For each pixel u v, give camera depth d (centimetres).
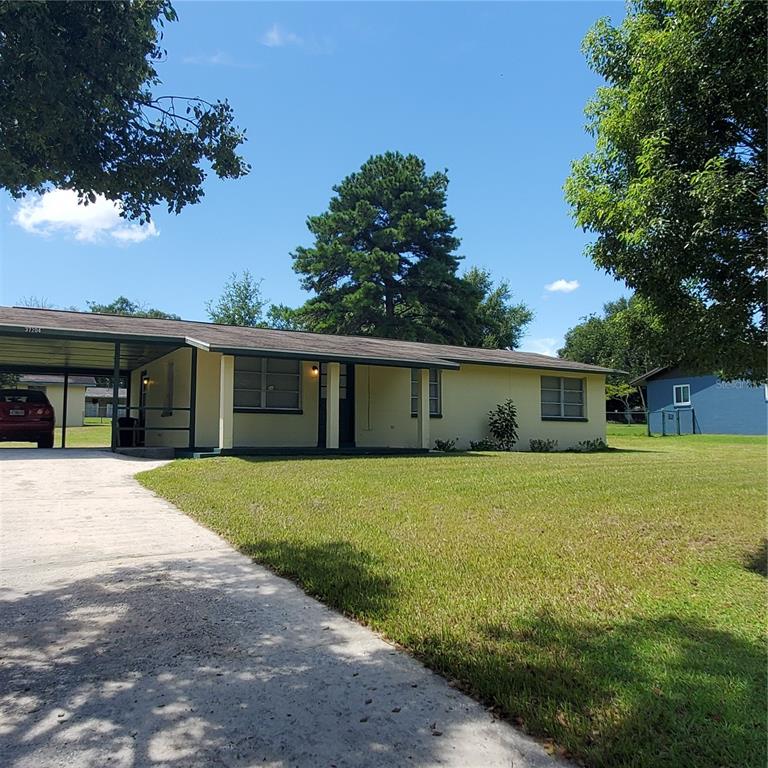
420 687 256
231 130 369
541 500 702
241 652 292
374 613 339
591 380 1880
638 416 3994
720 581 400
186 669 272
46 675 265
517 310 4925
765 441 2020
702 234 351
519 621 323
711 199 341
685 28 359
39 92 287
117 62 308
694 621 324
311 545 487
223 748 208
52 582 397
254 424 1330
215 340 1167
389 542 498
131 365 1780
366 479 855
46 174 338
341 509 636
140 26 312
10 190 342
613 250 421
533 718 222
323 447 1375
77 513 617
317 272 3281
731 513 630
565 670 262
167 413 1480
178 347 1318
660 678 254
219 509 631
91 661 280
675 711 227
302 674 268
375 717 230
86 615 339
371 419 1483
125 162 346
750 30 342
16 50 277
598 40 438
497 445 1644
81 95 314
